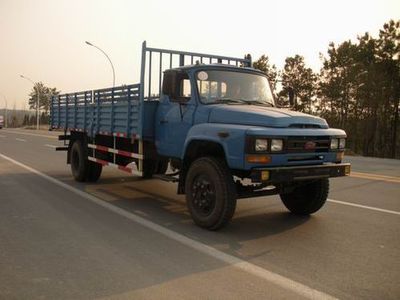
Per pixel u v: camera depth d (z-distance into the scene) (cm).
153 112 859
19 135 3850
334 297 438
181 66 812
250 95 796
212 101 754
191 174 707
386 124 4222
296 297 436
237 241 626
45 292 441
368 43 4100
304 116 683
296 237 652
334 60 4291
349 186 1150
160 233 662
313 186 767
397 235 668
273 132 628
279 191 721
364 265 531
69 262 527
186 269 509
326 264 533
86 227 688
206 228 686
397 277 493
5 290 445
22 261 529
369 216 795
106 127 1012
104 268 508
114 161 1000
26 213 773
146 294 438
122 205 863
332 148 700
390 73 3969
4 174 1255
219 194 660
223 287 457
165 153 823
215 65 782
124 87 923
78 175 1128
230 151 640
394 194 1030
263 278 484
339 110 4397
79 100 1170
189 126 757
